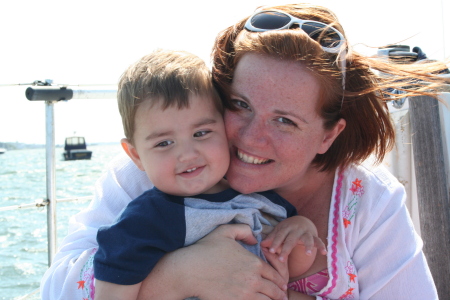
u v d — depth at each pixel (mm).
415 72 1590
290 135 1316
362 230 1537
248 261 1299
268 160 1360
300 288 1521
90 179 21719
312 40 1286
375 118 1524
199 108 1332
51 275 1494
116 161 1629
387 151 1609
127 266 1254
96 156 40031
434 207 2064
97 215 1558
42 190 19672
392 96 1609
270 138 1315
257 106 1297
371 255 1535
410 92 1688
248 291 1268
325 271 1493
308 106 1305
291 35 1276
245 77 1307
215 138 1353
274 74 1275
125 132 1425
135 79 1360
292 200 1619
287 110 1283
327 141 1460
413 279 1488
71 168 29422
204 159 1336
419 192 2105
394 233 1532
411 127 2135
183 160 1316
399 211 1551
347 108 1455
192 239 1352
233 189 1450
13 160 49281
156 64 1376
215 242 1332
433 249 2072
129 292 1266
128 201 1548
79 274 1416
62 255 1547
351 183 1576
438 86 1669
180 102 1306
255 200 1455
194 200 1380
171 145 1334
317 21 1380
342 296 1493
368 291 1518
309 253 1350
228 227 1366
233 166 1396
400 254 1509
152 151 1343
